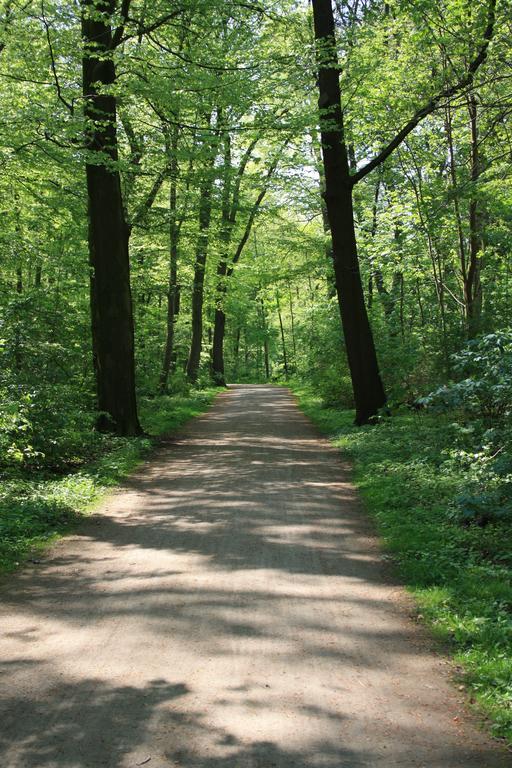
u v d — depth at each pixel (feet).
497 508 24.26
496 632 15.72
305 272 81.92
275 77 52.03
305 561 22.38
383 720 12.33
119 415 50.96
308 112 53.67
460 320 53.62
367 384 56.03
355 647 15.58
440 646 15.71
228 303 124.77
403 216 58.80
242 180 72.79
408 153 56.75
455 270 65.77
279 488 34.68
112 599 18.79
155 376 76.38
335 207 55.88
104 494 33.19
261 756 11.10
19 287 65.21
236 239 101.81
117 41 48.08
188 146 56.24
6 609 18.10
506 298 52.08
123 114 54.34
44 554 23.36
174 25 50.34
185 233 73.46
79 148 43.27
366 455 41.68
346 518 28.32
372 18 55.01
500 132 48.55
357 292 56.18
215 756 11.10
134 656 15.01
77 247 61.62
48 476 36.06
